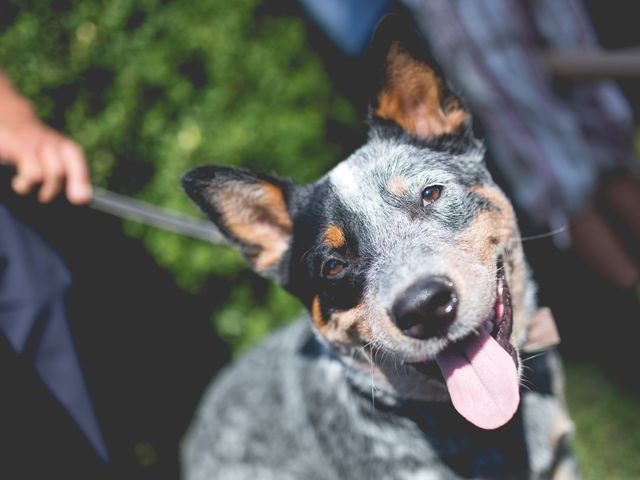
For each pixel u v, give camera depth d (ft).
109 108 2.61
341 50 2.79
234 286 2.89
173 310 2.87
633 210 2.62
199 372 3.00
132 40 2.56
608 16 3.40
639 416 2.68
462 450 1.94
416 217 1.81
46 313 2.01
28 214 2.06
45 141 2.02
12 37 2.48
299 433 2.19
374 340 1.78
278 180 2.01
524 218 2.64
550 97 2.50
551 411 2.02
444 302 1.65
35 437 2.03
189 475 2.60
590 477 2.54
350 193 1.87
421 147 1.94
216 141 2.66
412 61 1.92
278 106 2.75
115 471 2.20
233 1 2.63
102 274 2.72
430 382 1.91
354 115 2.87
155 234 2.70
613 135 2.61
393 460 1.99
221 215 1.99
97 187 2.64
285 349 2.33
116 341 2.76
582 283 3.17
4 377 1.95
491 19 2.46
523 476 1.98
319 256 1.87
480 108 2.49
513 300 1.88
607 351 2.97
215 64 2.65
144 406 2.89
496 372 1.72
